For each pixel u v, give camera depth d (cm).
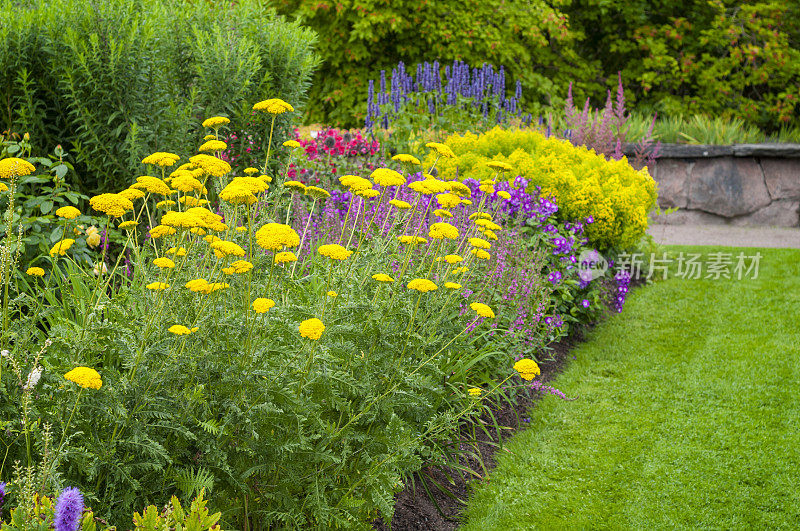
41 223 435
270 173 598
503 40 1407
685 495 383
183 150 542
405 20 1382
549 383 525
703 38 1459
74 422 224
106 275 409
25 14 484
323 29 1424
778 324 640
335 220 565
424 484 363
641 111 1538
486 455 419
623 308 703
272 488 263
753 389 509
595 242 682
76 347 233
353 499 271
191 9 584
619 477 401
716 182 1134
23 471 225
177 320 257
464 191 402
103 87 493
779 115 1400
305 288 340
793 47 1516
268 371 243
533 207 617
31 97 484
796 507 370
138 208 520
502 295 488
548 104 1520
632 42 1623
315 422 264
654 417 471
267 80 595
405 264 324
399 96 905
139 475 239
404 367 293
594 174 696
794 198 1133
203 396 249
